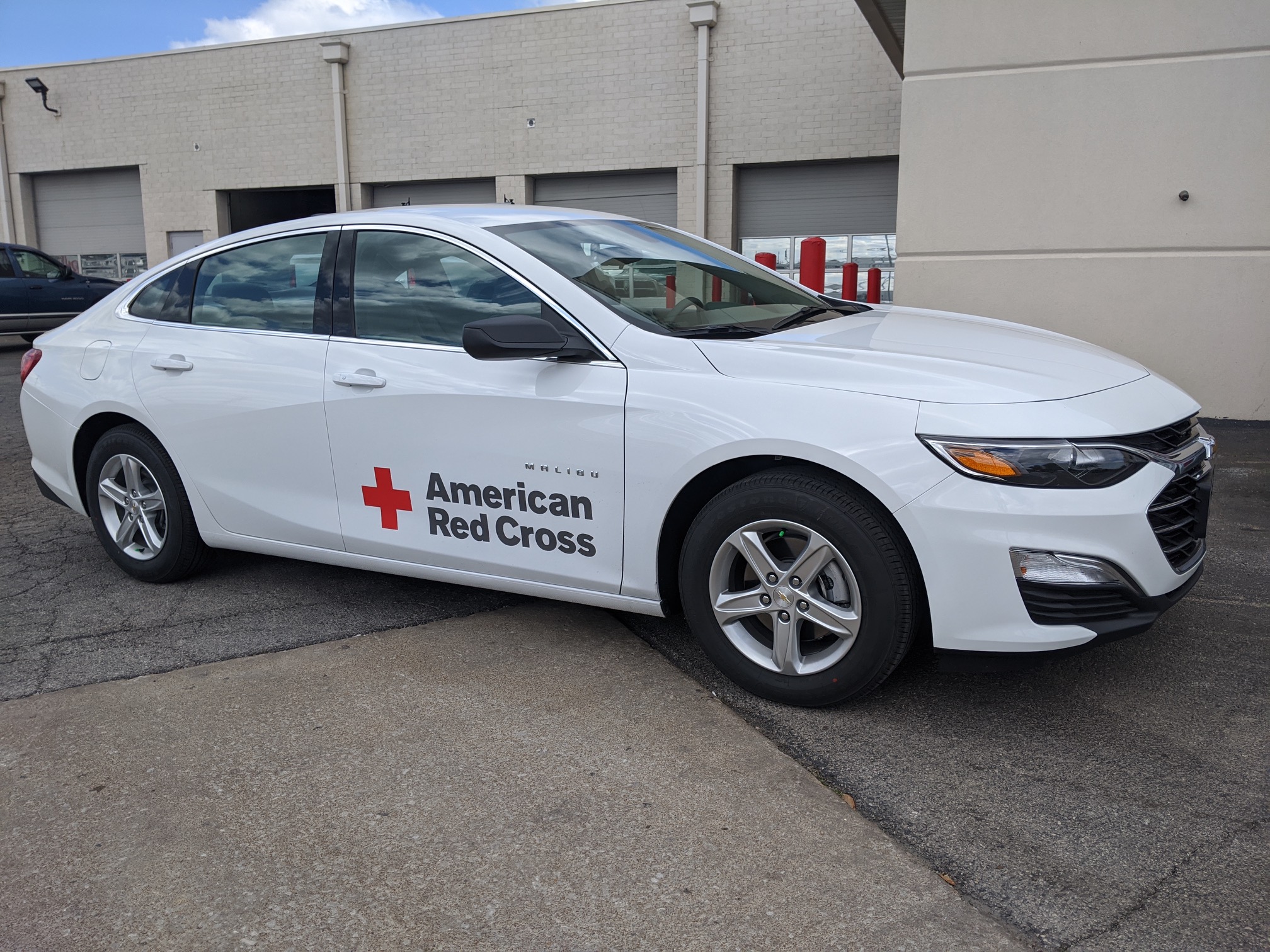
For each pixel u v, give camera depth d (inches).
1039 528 94.2
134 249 767.7
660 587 115.0
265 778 96.9
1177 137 265.1
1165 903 75.9
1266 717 106.6
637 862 82.2
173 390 145.9
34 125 761.0
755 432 103.2
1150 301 275.9
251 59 685.3
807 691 107.2
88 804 92.8
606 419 112.3
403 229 131.6
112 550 159.8
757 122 581.9
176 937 74.2
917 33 282.4
